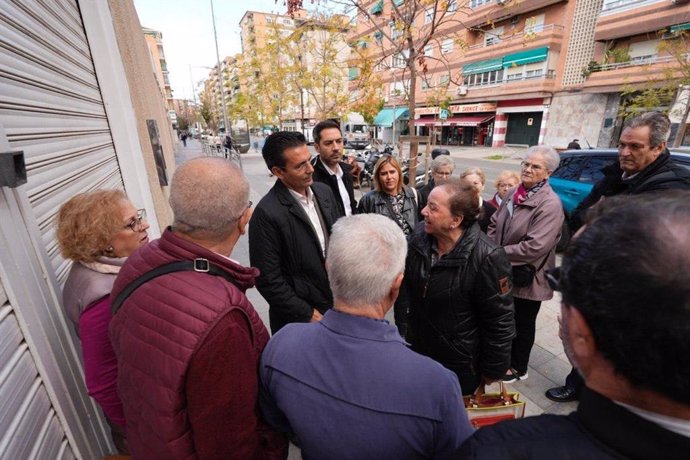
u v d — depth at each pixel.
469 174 2.91
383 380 0.76
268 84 16.27
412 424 0.75
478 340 1.67
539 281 2.18
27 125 1.28
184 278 0.86
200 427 0.82
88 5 2.64
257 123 23.39
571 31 18.78
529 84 20.53
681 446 0.40
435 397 0.75
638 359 0.40
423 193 3.10
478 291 1.55
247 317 0.90
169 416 0.79
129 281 0.91
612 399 0.46
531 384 2.38
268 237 1.82
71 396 1.19
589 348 0.48
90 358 1.09
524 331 2.32
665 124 1.87
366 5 4.07
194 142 39.31
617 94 17.30
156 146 4.46
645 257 0.40
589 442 0.45
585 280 0.46
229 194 0.91
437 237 1.65
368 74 5.23
